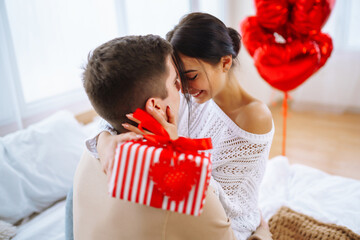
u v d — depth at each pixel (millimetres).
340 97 3395
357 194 1409
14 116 1781
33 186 1455
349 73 3297
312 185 1545
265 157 987
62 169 1566
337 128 3090
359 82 3299
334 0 1620
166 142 619
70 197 1042
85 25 2193
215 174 992
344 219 1286
